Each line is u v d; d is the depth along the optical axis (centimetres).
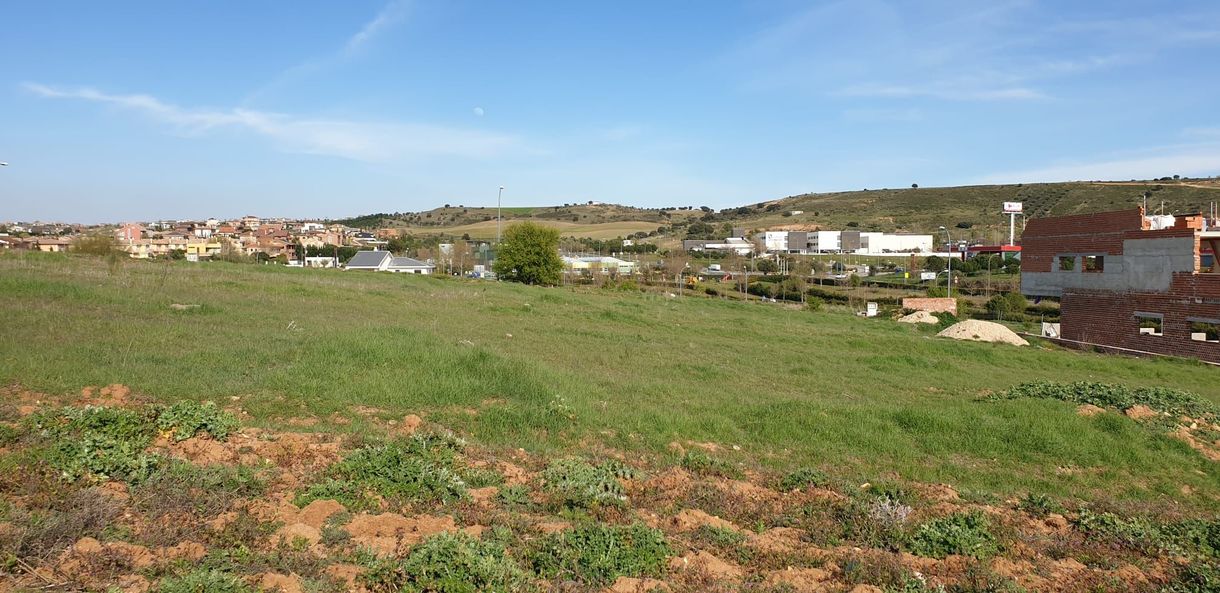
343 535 590
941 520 766
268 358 1283
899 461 1088
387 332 1530
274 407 1037
